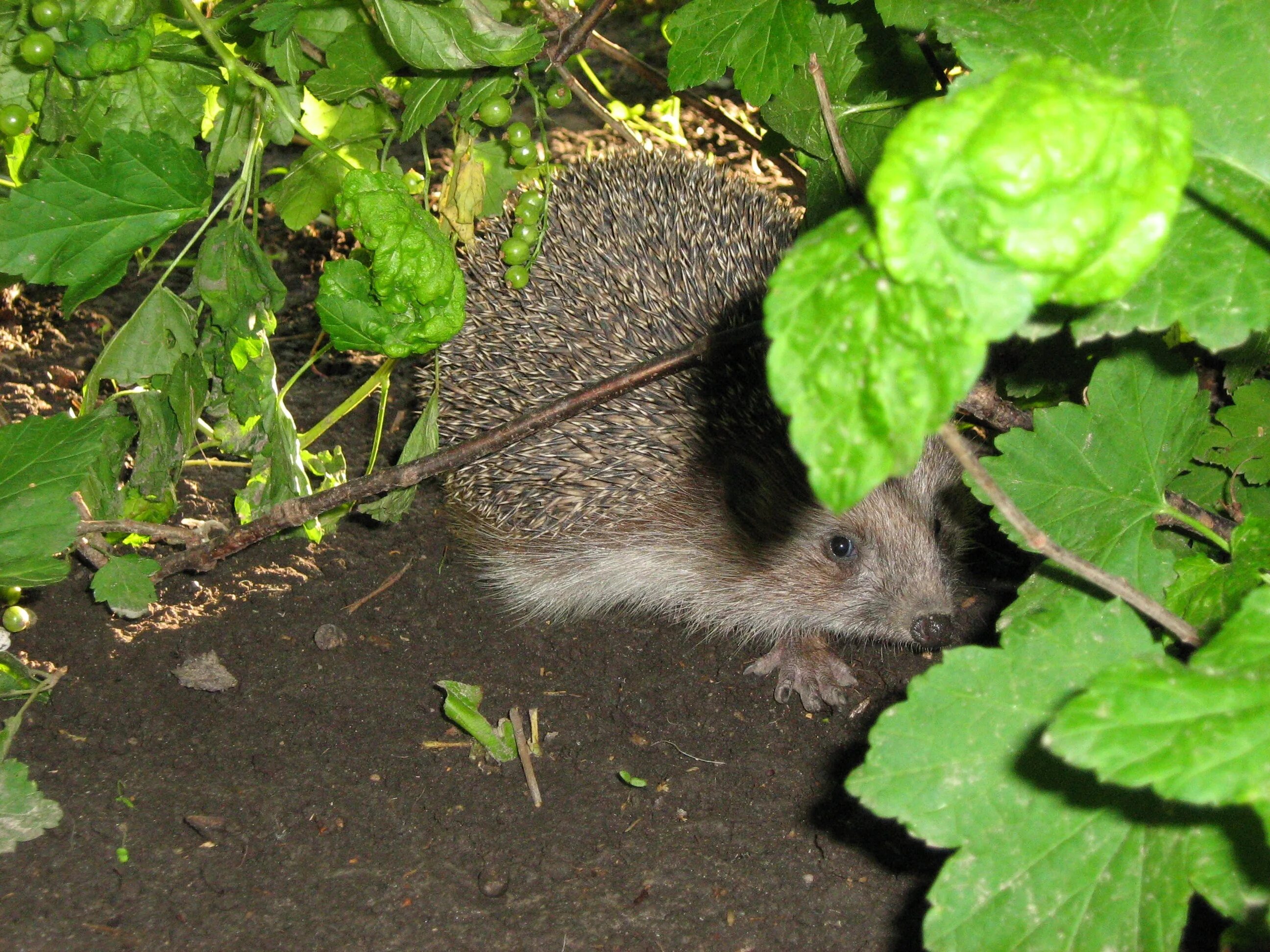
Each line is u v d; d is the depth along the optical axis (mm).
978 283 556
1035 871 811
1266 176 775
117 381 964
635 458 1040
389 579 1027
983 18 813
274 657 979
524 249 989
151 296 956
